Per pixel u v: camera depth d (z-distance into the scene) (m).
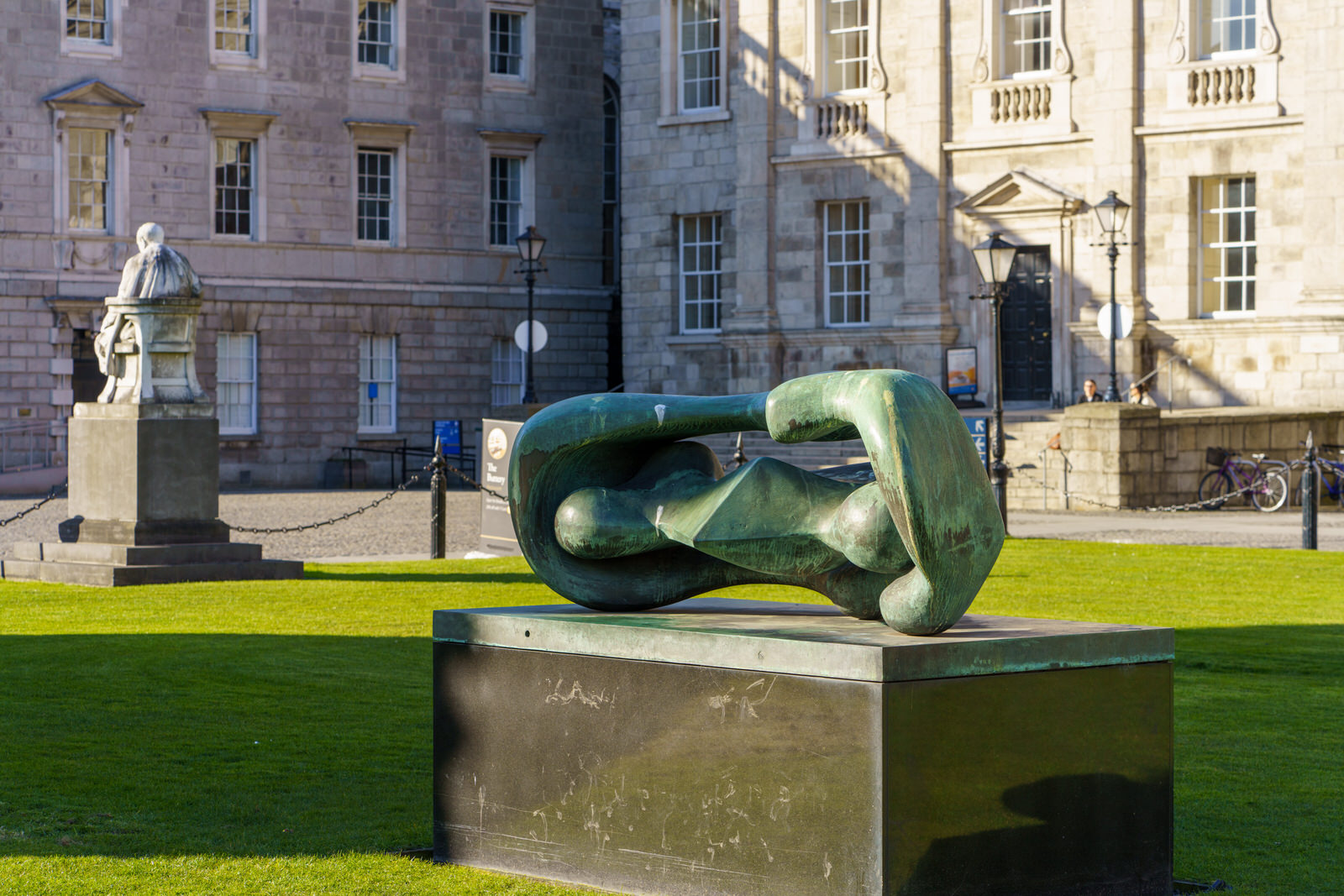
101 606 16.58
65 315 43.41
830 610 6.70
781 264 43.25
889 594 5.82
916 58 40.66
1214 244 37.28
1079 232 38.41
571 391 51.28
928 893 5.52
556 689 6.39
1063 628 6.05
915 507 5.57
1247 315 36.50
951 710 5.58
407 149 48.16
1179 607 16.30
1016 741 5.72
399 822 7.78
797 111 42.78
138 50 44.28
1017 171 39.25
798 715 5.66
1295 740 9.89
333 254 47.12
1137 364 37.53
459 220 49.03
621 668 6.18
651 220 45.53
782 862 5.70
